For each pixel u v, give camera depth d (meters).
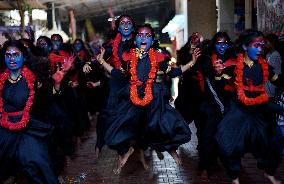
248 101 5.51
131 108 6.06
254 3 13.06
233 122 5.55
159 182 6.27
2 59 5.30
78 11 29.27
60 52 8.02
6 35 11.81
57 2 21.97
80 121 8.66
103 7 29.97
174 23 24.44
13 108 5.21
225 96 6.22
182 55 7.34
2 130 5.18
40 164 5.01
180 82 8.00
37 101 5.37
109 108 6.77
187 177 6.48
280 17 9.19
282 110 5.64
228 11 15.01
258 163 5.70
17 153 5.11
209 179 6.35
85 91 9.81
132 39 6.57
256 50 5.54
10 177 5.98
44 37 8.00
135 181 6.34
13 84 5.24
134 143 6.26
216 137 5.59
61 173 6.64
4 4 16.39
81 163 7.36
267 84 7.21
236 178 5.64
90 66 7.15
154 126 5.94
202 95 6.79
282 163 7.05
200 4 15.93
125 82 6.66
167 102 6.17
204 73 6.40
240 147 5.50
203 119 6.40
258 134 5.56
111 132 6.07
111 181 6.36
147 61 6.09
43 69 5.39
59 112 6.78
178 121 6.01
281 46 7.40
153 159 7.53
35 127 5.21
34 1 17.64
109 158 7.68
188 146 8.52
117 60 6.57
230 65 6.10
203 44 7.13
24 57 5.30
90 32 33.28
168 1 32.31
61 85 6.02
